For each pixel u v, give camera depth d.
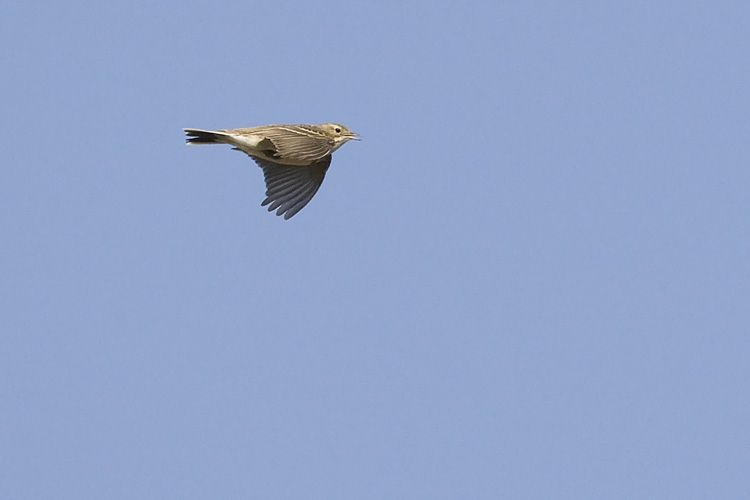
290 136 17.38
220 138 17.42
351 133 18.48
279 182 18.27
